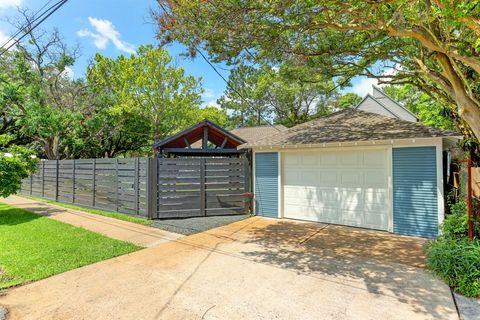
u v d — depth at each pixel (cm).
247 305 338
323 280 405
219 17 469
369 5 445
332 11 482
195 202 859
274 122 2997
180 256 517
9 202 1169
